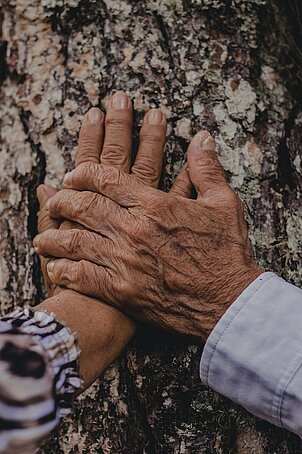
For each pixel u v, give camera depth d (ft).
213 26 1.86
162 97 1.81
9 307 1.86
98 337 1.53
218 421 1.70
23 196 1.88
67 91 1.85
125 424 1.73
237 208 1.66
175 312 1.59
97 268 1.60
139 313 1.61
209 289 1.57
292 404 1.48
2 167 1.91
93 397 1.75
